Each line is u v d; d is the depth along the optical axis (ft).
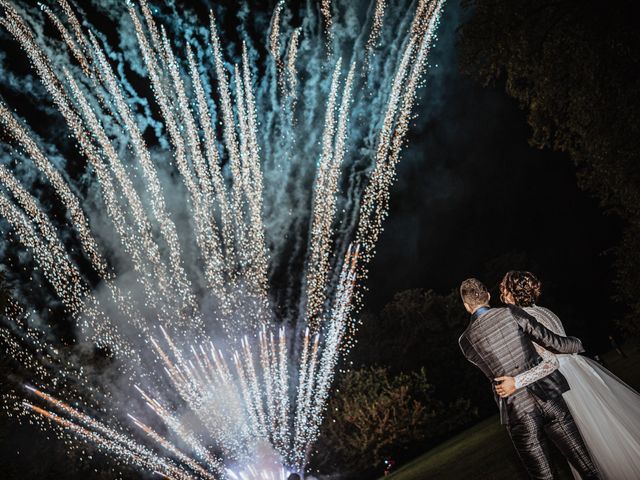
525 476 25.89
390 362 134.51
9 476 44.04
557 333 14.87
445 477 42.34
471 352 14.47
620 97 36.73
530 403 13.57
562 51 39.04
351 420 98.73
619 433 14.11
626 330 59.93
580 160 45.60
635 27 34.76
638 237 53.01
